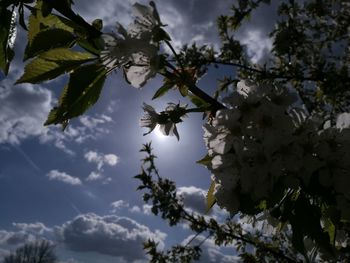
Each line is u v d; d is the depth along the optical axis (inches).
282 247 31.3
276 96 8.4
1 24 8.3
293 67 38.8
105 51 7.8
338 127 8.4
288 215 8.2
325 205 8.3
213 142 8.3
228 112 8.2
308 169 7.9
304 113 8.3
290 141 7.9
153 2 8.1
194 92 8.9
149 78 8.0
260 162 8.0
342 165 8.0
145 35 7.9
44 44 7.8
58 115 7.4
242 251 34.9
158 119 9.3
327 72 37.9
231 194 8.5
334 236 8.1
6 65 8.3
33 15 8.4
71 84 7.4
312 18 43.9
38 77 7.7
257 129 8.0
